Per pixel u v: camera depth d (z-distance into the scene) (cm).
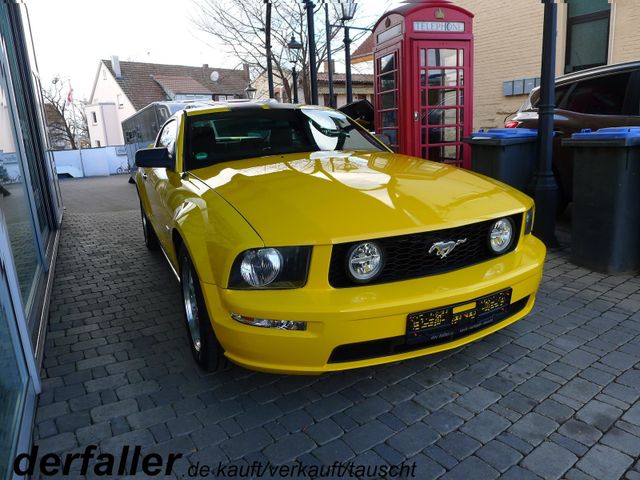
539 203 515
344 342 243
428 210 269
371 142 434
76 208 1173
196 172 360
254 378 303
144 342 360
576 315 365
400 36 704
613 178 421
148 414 271
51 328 390
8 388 242
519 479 214
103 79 4369
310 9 930
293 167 337
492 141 529
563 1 1021
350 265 248
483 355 316
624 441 233
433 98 718
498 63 1133
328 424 257
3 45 467
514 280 277
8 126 418
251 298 243
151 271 530
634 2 918
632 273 439
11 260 277
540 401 266
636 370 291
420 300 247
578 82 607
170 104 1534
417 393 280
